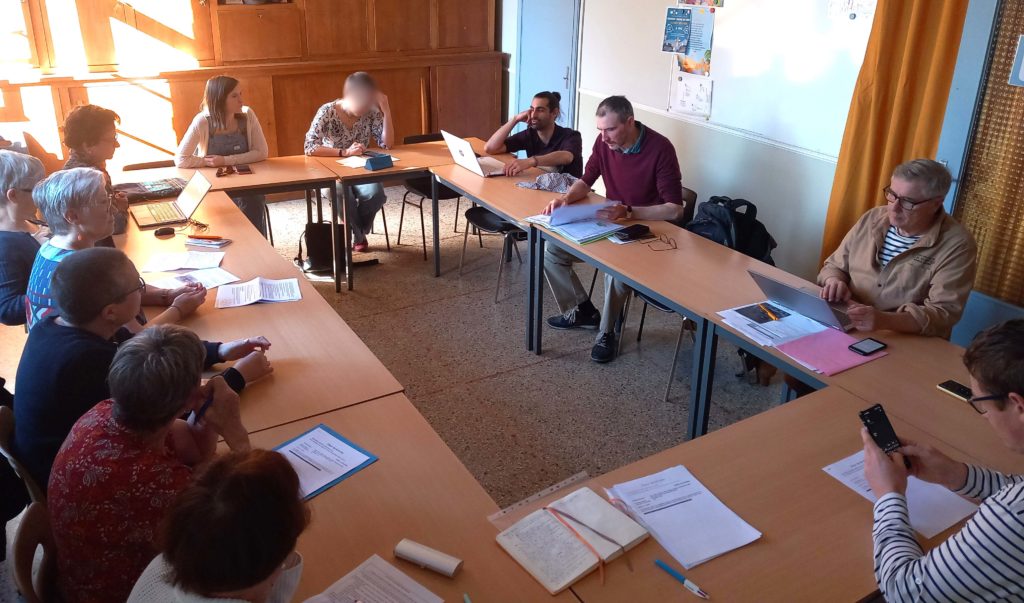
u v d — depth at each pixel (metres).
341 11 5.75
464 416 3.26
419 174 4.35
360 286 4.55
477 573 1.49
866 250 2.67
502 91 6.66
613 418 3.26
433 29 6.14
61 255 2.29
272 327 2.49
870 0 3.55
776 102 4.16
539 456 3.01
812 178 4.05
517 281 4.67
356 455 1.85
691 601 1.42
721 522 1.62
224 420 1.79
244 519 1.04
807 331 2.45
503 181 4.12
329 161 4.43
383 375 2.21
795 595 1.43
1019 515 1.26
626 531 1.57
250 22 5.46
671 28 4.72
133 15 5.12
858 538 1.58
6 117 4.93
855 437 1.93
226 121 4.25
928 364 2.26
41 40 4.94
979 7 2.99
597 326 4.08
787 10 3.98
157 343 1.49
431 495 1.71
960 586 1.29
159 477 1.46
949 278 2.45
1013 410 1.38
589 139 5.72
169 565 1.08
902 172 2.42
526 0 6.04
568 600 1.42
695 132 4.75
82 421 1.53
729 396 3.45
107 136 3.12
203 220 3.47
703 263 3.03
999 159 3.11
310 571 1.49
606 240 3.28
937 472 1.62
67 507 1.45
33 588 1.45
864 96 3.55
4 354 3.64
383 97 4.70
